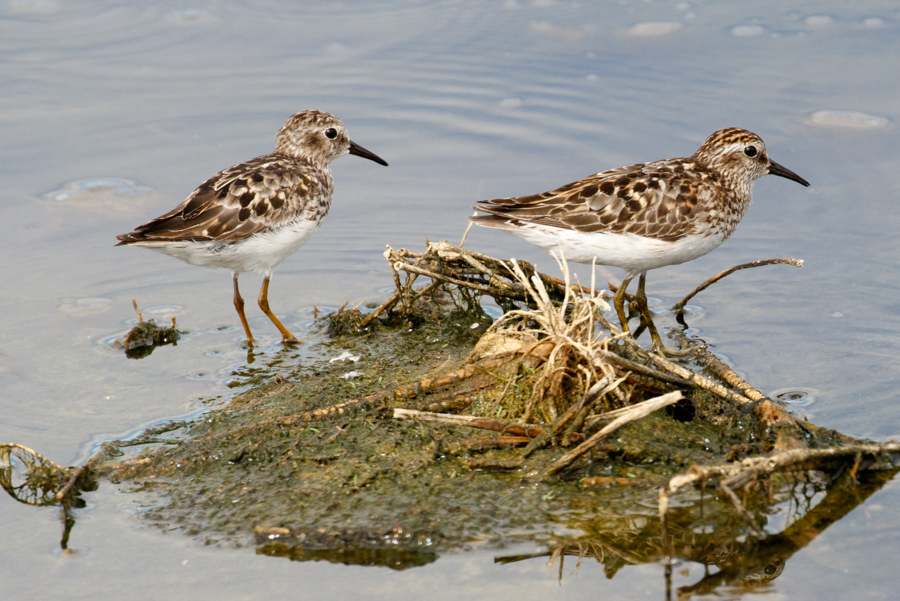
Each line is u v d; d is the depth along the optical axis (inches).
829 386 440.5
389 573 319.9
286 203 528.7
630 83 777.6
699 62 796.6
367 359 488.4
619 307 518.0
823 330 493.7
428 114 761.6
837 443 380.2
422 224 638.5
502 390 409.4
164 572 323.6
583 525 340.2
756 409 401.1
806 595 306.3
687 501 351.3
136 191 657.6
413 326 531.5
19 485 378.9
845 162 653.9
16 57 818.2
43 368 481.1
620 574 317.7
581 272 589.6
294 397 438.3
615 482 361.4
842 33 819.4
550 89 781.3
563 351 392.8
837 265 559.2
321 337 522.6
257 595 310.8
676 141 692.7
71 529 349.7
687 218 500.7
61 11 901.2
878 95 723.4
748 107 723.4
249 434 403.2
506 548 330.0
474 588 311.6
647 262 508.4
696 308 533.0
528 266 531.2
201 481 377.4
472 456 380.2
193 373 479.8
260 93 786.2
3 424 426.3
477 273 533.0
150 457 392.2
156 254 619.5
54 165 681.6
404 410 371.2
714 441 386.0
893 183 629.0
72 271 584.7
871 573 315.0
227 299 572.4
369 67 828.0
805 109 714.2
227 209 511.2
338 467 375.2
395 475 369.1
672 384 410.6
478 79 806.5
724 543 330.6
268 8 920.3
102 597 312.0
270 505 356.5
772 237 597.9
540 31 869.2
